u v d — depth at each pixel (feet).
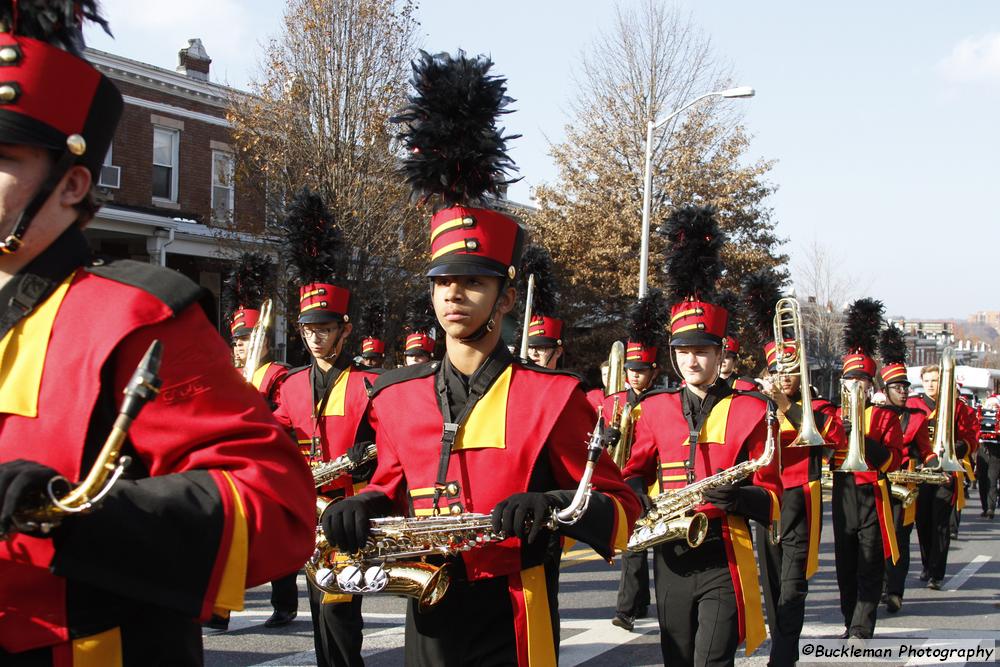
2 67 5.98
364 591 10.82
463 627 11.11
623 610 25.18
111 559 5.54
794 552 20.97
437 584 10.74
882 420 26.71
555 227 85.97
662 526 15.67
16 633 5.98
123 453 6.28
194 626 6.92
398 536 10.79
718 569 15.94
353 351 59.93
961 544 41.96
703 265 17.98
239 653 21.63
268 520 6.18
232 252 64.69
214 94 71.26
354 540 10.65
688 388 17.95
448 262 11.34
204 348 6.34
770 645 23.68
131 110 66.49
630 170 88.74
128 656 6.36
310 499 6.66
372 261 61.72
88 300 6.18
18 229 6.06
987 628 25.96
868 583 24.48
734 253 81.20
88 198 6.50
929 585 32.04
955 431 40.47
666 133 88.38
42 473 5.20
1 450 5.97
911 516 28.99
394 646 22.31
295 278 21.40
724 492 15.78
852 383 25.90
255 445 6.36
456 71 11.95
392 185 59.77
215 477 6.09
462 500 11.10
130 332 6.02
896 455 27.07
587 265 85.10
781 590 20.90
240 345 25.94
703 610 15.85
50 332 6.10
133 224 62.44
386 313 59.93
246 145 63.62
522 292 27.94
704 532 15.51
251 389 6.70
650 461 17.99
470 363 11.63
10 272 6.25
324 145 61.93
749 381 26.13
